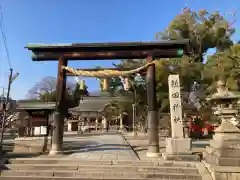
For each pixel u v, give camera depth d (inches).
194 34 1180.5
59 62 526.9
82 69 536.4
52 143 499.2
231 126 363.9
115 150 541.6
